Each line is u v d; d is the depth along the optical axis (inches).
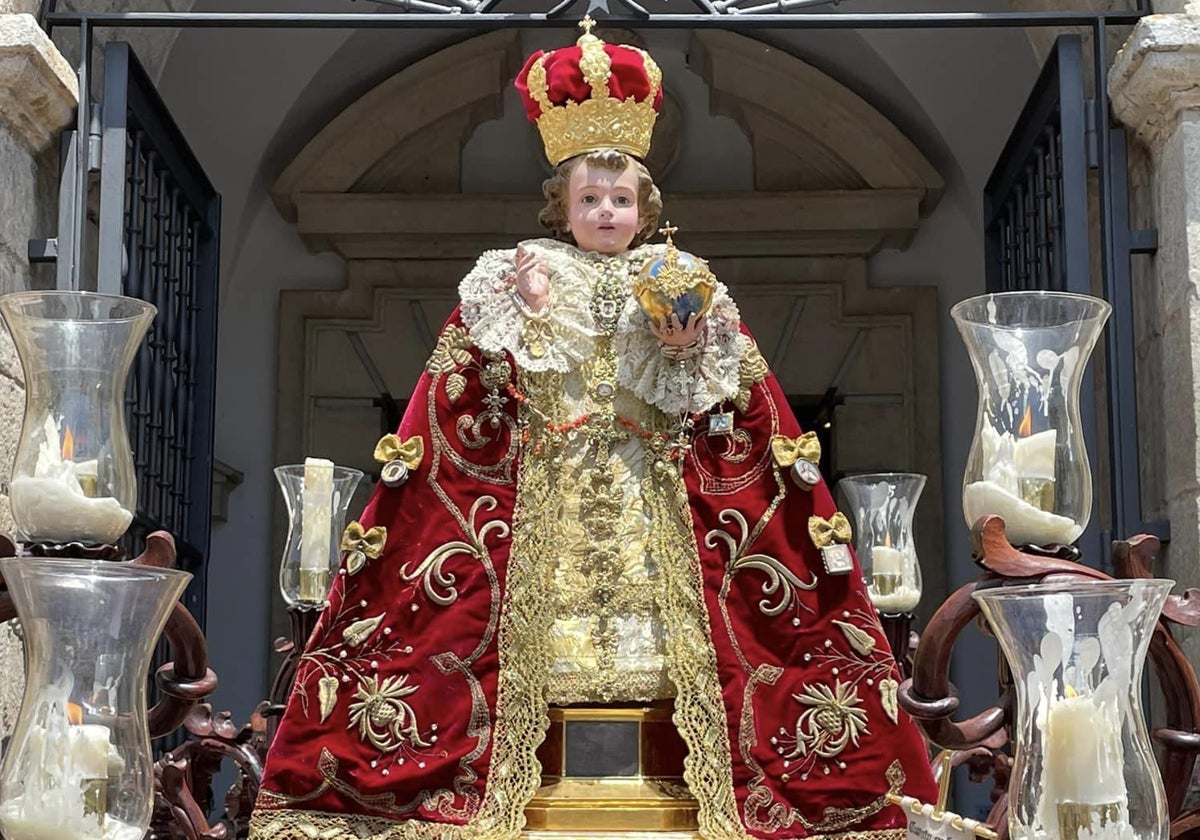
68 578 103.0
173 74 287.3
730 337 131.7
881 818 127.4
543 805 124.9
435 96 304.2
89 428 126.9
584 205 134.3
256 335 306.5
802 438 133.5
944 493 299.6
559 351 130.3
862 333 305.0
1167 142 184.4
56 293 126.6
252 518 300.7
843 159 304.2
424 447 130.6
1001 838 126.7
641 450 131.7
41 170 190.4
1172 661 119.6
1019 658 96.4
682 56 312.0
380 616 127.9
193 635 120.1
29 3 184.1
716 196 303.0
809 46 298.5
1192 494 173.9
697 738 124.6
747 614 130.1
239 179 299.9
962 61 292.7
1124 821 92.7
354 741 125.5
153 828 149.3
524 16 187.5
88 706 103.0
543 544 128.2
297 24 188.1
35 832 100.8
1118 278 185.6
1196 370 174.7
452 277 307.3
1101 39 188.5
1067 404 122.9
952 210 308.7
